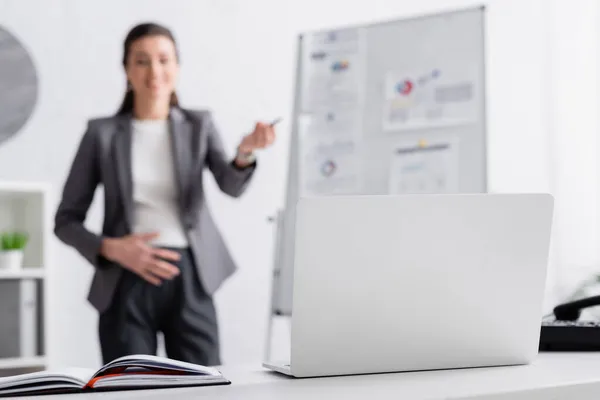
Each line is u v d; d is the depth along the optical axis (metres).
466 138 3.20
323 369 1.16
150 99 3.04
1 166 3.63
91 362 3.78
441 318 1.19
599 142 4.14
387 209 1.13
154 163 3.00
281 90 4.31
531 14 4.48
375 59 3.41
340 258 1.12
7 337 3.14
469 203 1.17
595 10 4.17
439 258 1.16
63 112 3.78
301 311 1.13
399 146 3.31
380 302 1.15
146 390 1.04
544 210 1.20
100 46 3.87
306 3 4.39
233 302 4.12
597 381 1.02
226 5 4.18
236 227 4.16
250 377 1.19
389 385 1.04
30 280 3.18
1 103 3.64
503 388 0.96
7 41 3.66
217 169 3.07
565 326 1.47
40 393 1.02
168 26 4.03
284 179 4.30
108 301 2.82
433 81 3.29
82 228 2.92
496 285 1.20
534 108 4.45
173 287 2.87
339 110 3.44
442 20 3.31
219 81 4.14
